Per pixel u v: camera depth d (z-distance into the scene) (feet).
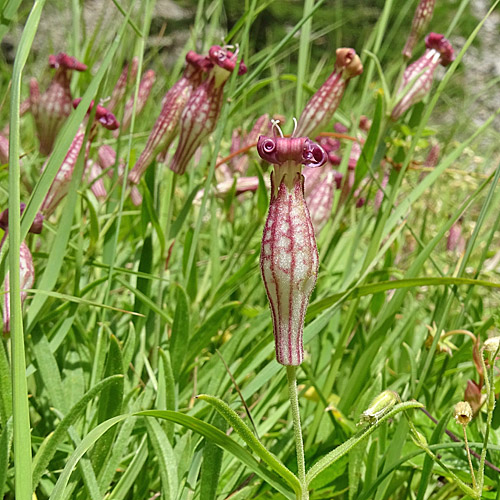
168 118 0.67
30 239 0.64
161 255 0.68
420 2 0.71
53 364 0.56
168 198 0.76
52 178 0.48
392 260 0.84
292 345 0.42
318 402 0.65
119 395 0.51
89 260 0.65
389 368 0.77
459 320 0.69
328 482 0.57
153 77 0.84
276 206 0.42
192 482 0.52
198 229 0.67
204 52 0.86
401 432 0.53
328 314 0.61
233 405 0.59
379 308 0.80
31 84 0.72
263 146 0.42
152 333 0.71
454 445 0.50
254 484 0.54
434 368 0.71
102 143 0.84
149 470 0.57
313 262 0.42
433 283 0.58
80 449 0.40
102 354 0.59
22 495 0.37
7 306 0.52
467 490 0.47
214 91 0.65
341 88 0.68
